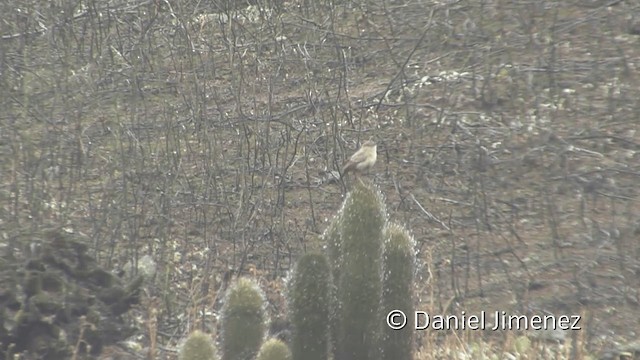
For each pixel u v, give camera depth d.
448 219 21.03
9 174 23.30
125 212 20.84
